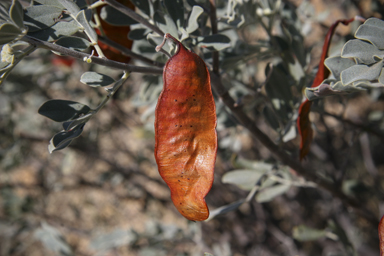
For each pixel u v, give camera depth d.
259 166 0.34
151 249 0.54
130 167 0.82
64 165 0.72
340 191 0.34
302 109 0.20
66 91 0.62
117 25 0.23
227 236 0.77
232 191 0.80
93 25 0.23
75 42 0.18
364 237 0.74
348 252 0.36
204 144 0.15
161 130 0.15
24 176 0.94
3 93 0.62
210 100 0.15
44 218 0.71
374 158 0.79
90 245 0.52
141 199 0.86
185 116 0.15
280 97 0.27
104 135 0.82
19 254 0.96
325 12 0.42
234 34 0.31
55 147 0.17
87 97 0.56
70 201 1.02
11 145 0.65
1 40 0.15
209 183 0.15
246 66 0.45
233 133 0.43
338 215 0.73
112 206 0.99
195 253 0.57
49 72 0.59
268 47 0.30
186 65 0.15
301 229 0.37
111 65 0.18
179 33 0.21
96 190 0.96
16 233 0.67
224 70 0.28
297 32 0.30
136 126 0.78
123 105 0.84
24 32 0.16
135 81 0.59
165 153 0.15
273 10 0.29
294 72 0.28
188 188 0.15
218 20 0.25
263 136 0.26
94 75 0.19
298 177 0.32
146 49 0.27
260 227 0.80
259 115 0.61
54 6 0.18
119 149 0.84
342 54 0.16
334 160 0.70
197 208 0.15
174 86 0.15
